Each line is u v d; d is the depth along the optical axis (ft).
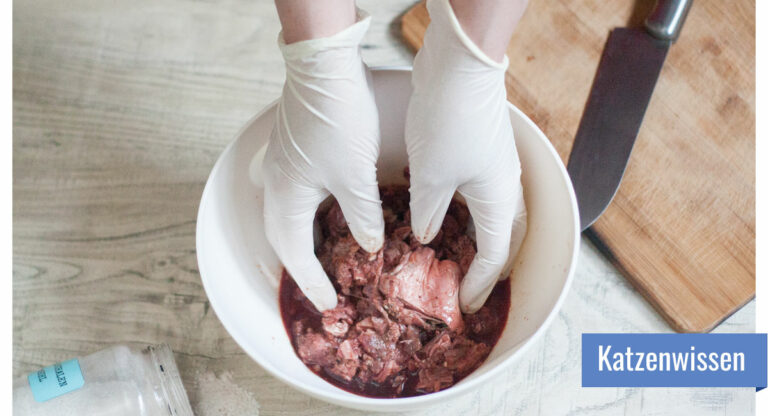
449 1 2.16
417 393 2.79
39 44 3.75
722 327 3.30
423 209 2.65
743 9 3.60
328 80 2.31
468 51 2.20
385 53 3.68
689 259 3.28
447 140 2.39
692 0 3.58
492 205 2.62
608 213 3.35
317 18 2.18
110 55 3.73
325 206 3.14
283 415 3.13
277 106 2.71
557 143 3.45
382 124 3.00
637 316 3.30
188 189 3.47
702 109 3.50
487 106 2.36
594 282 3.34
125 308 3.29
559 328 3.26
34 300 3.31
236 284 2.78
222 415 3.13
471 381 2.33
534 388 3.18
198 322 3.26
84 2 3.83
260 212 2.99
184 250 3.38
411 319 2.83
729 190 3.37
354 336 2.88
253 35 3.76
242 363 3.19
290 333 2.97
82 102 3.65
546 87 3.55
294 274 2.83
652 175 3.41
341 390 2.77
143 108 3.62
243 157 2.76
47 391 2.76
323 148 2.43
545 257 2.78
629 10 3.64
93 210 3.45
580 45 3.61
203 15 3.80
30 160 3.55
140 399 2.91
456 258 3.02
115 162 3.53
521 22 3.67
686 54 3.58
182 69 3.69
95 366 2.96
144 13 3.81
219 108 3.62
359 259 2.90
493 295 3.01
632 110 3.44
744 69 3.53
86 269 3.36
